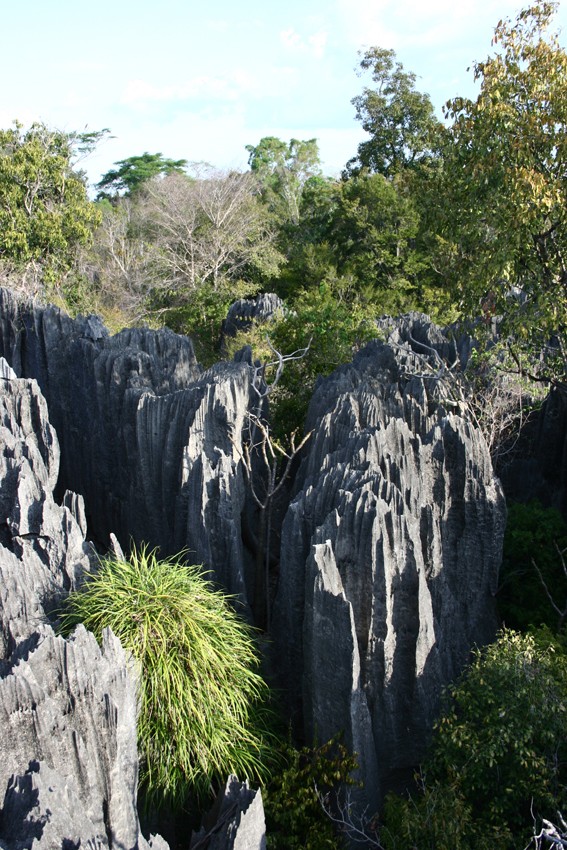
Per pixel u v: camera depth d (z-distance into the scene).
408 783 15.77
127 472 23.33
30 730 9.73
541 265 19.64
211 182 67.38
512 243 18.64
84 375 25.34
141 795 13.30
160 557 21.89
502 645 15.55
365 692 14.88
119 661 11.22
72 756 10.18
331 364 29.41
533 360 24.11
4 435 16.42
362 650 14.72
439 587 16.69
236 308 45.41
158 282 60.81
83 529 15.78
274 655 16.92
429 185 21.28
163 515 21.75
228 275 65.19
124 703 11.00
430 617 14.99
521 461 25.44
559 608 20.09
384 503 14.45
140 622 13.40
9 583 12.83
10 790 8.73
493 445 24.94
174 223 63.25
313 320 30.31
